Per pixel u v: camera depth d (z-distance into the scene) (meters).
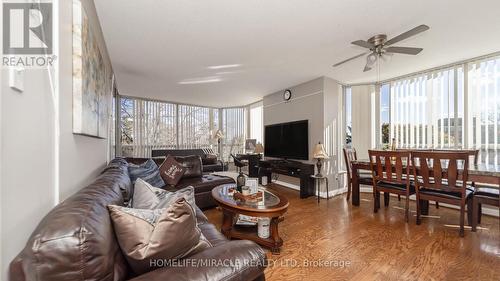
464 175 2.38
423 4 2.04
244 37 2.66
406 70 3.89
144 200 1.44
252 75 4.18
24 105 0.79
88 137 1.80
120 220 0.87
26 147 0.80
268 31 2.52
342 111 4.77
